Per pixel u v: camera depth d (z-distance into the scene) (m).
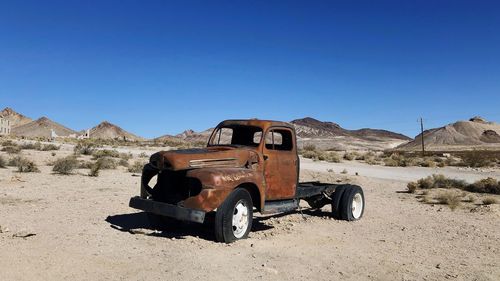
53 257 6.75
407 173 30.08
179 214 8.03
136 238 8.32
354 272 6.86
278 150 9.83
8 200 11.79
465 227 11.02
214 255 7.31
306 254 7.72
